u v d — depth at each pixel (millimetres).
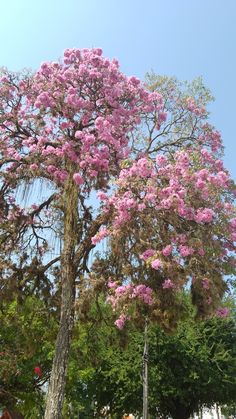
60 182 11719
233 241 9977
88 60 12430
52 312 12742
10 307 14867
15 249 12453
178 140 13102
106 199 10117
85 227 11703
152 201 9539
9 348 19078
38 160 11742
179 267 9117
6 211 12320
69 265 10992
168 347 26469
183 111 13398
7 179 12000
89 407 27656
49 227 12406
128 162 10320
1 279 12102
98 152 11438
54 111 12102
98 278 9914
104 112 12250
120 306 9328
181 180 9914
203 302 9273
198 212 9641
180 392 26094
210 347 26922
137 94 12898
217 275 9438
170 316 9133
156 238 9430
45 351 20109
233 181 10578
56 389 9914
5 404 21344
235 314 27391
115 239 9516
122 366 26141
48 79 12508
